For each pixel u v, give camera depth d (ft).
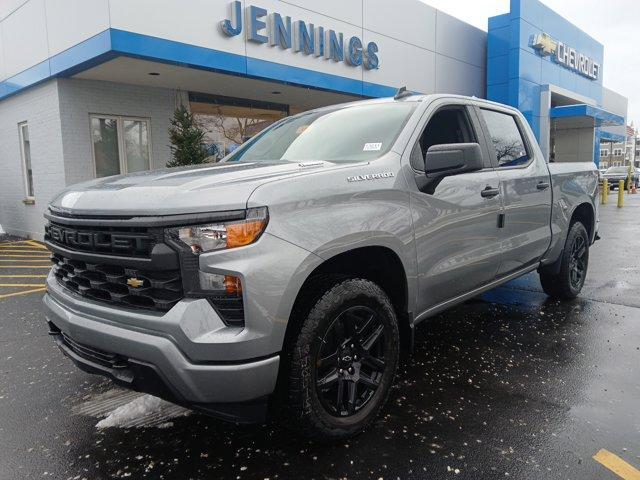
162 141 38.34
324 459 8.76
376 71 48.06
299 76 39.55
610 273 23.08
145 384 8.04
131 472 8.59
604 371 12.16
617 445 9.01
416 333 15.10
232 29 33.78
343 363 9.02
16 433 9.99
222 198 7.54
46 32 32.71
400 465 8.52
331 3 42.91
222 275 7.40
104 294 8.56
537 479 8.07
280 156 11.89
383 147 10.59
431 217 10.65
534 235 14.89
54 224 9.71
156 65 31.22
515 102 63.41
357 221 8.91
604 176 111.45
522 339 14.43
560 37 73.92
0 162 43.14
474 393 11.10
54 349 14.70
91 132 34.71
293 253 7.83
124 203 7.94
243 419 7.96
